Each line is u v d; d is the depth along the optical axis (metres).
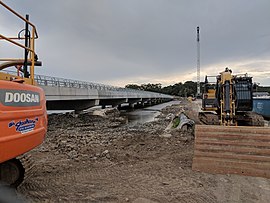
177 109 50.72
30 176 5.79
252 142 7.30
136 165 8.20
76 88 31.91
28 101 3.67
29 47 4.95
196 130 7.91
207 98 14.54
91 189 5.93
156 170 7.55
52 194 5.53
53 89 26.30
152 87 190.50
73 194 5.59
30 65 5.05
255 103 23.45
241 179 6.63
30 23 4.94
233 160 7.20
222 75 11.85
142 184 6.30
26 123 3.56
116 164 8.37
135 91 72.00
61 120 29.39
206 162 7.38
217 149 7.48
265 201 5.32
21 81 3.68
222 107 11.72
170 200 5.30
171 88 192.00
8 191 4.48
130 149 11.02
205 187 6.07
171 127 19.20
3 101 3.08
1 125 3.01
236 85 11.62
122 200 5.28
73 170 7.60
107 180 6.64
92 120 30.73
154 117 37.72
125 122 29.77
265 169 6.83
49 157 9.59
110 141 13.83
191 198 5.41
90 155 9.90
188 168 7.68
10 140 3.13
